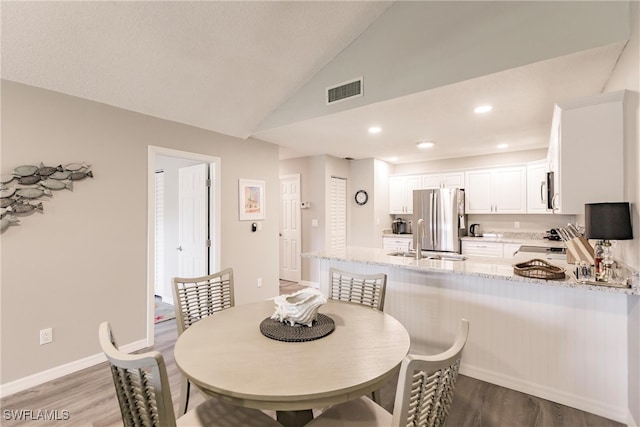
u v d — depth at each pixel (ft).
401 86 8.83
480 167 17.28
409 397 3.13
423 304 9.08
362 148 15.97
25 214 7.85
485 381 8.06
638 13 5.60
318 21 8.73
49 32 7.04
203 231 12.77
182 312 6.77
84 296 8.86
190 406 7.07
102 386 7.93
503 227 17.75
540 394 7.35
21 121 7.81
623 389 6.50
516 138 13.80
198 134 11.80
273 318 5.90
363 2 8.61
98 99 9.11
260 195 14.12
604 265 6.61
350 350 4.66
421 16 8.53
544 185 13.15
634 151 6.08
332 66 10.29
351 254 10.85
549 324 7.29
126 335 9.77
